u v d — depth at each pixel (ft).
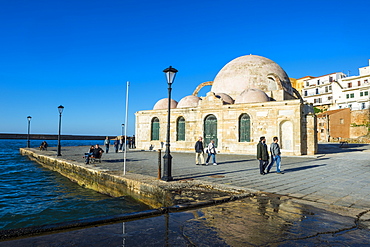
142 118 128.88
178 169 53.93
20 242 16.63
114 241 16.90
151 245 16.25
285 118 91.76
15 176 71.20
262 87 116.47
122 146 130.93
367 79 233.76
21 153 145.38
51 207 39.68
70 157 84.99
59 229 18.95
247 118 100.94
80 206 40.09
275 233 18.35
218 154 97.81
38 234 18.13
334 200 27.91
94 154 65.98
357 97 237.86
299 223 20.49
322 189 33.81
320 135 210.79
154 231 18.78
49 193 50.55
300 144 88.84
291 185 36.58
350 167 58.34
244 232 18.56
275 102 93.76
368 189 33.96
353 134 209.46
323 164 64.44
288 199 28.25
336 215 22.59
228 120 104.06
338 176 45.24
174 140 116.98
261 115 96.78
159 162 40.42
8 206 40.45
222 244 16.42
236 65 125.08
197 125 111.96
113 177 45.06
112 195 45.32
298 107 89.61
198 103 114.83
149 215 22.54
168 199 30.19
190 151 111.55
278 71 123.03
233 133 102.78
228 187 33.63
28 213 36.76
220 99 106.22
